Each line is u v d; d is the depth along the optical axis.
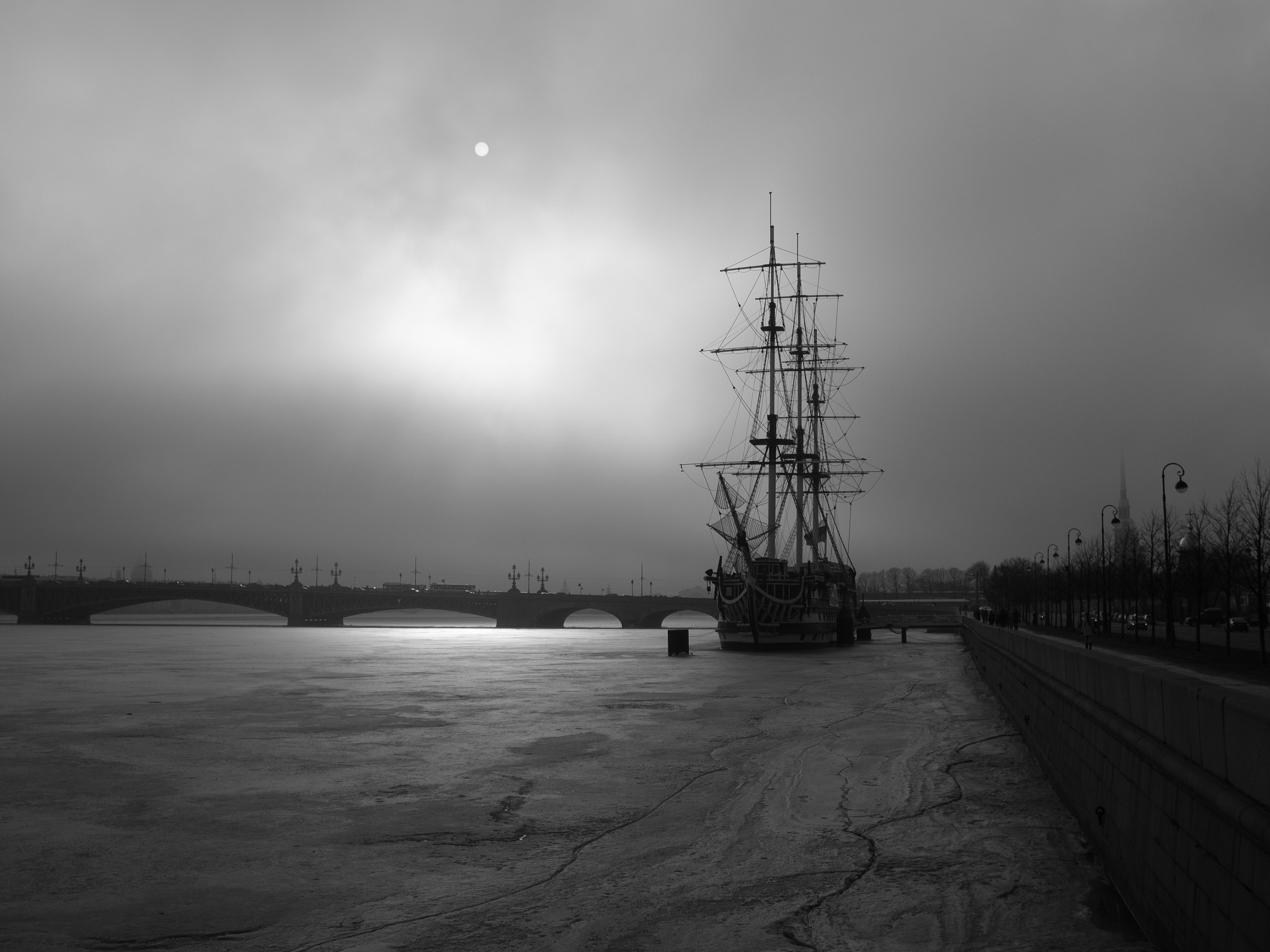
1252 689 16.42
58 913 22.94
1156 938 18.55
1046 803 33.19
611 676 101.62
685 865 26.48
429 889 24.61
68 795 36.28
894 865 25.98
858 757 43.78
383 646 199.62
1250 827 13.19
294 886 24.92
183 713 63.81
